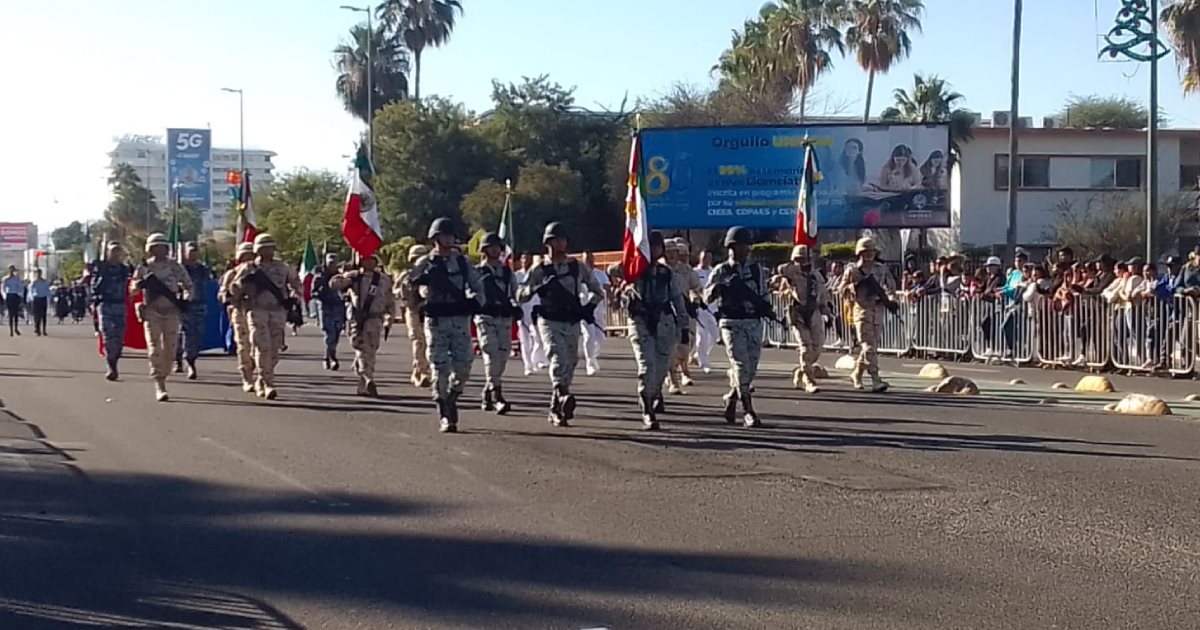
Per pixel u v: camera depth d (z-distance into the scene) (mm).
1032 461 11086
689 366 19562
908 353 25297
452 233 13016
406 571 7480
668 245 16703
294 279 16453
